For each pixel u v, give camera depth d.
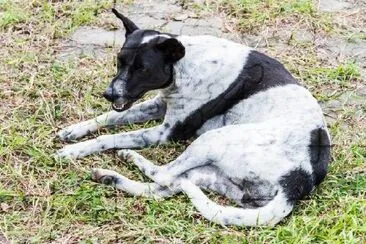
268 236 4.70
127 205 4.98
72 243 4.71
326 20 7.27
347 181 5.27
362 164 5.43
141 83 5.24
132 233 4.75
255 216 4.74
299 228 4.78
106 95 5.22
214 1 7.52
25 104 5.99
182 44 5.21
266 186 4.82
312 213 4.93
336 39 7.07
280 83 5.34
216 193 5.07
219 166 4.98
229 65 5.40
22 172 5.29
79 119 5.91
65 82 6.23
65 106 6.01
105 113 5.84
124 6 7.45
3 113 5.88
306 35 7.11
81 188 5.11
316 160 4.96
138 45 5.19
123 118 5.79
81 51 6.73
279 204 4.75
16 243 4.69
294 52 6.84
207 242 4.72
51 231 4.78
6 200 5.04
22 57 6.55
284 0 7.54
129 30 5.36
